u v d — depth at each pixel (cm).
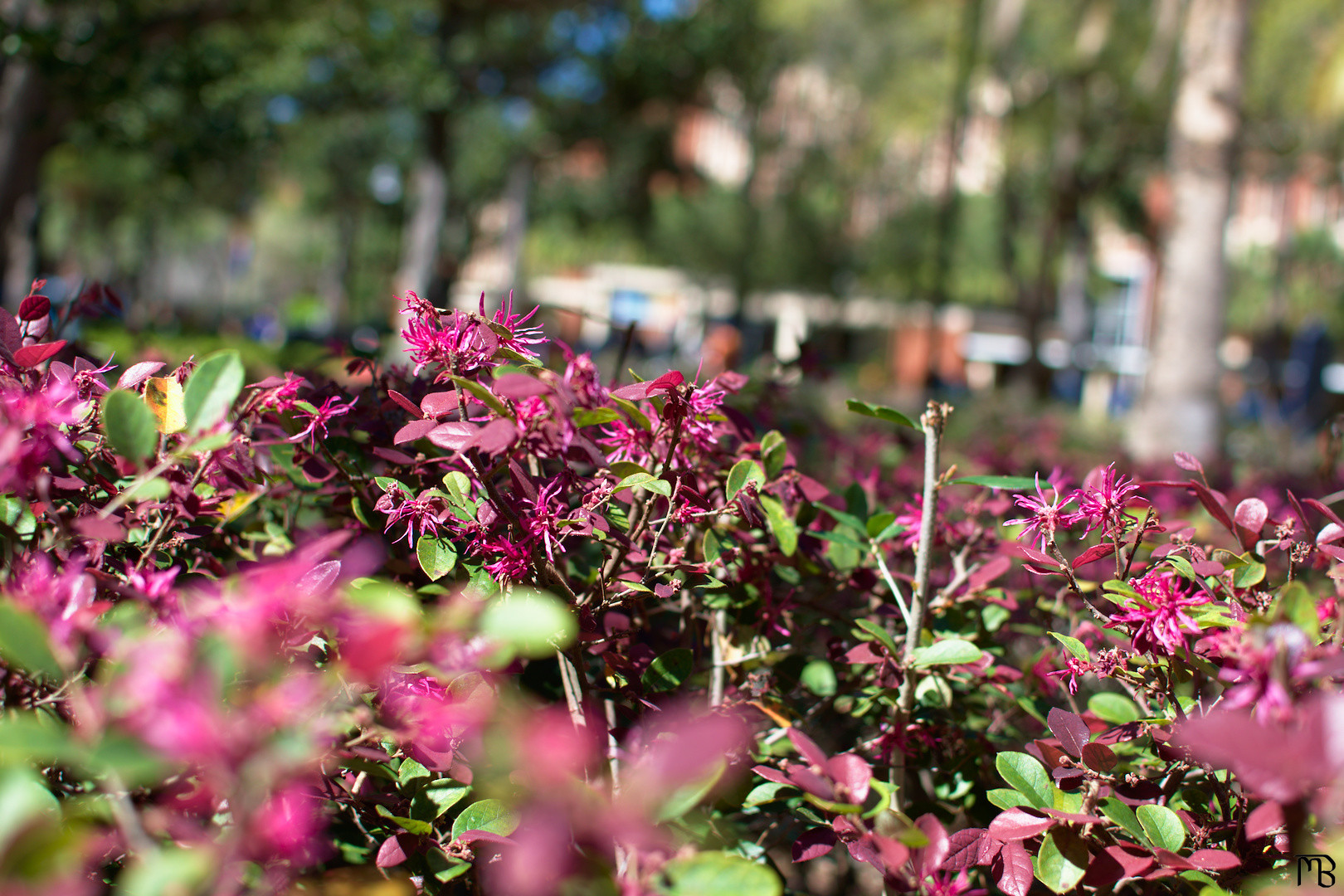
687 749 57
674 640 88
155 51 464
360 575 77
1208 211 464
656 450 79
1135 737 78
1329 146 977
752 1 933
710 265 1498
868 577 91
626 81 910
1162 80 937
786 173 1389
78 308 97
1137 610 74
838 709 92
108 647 63
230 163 589
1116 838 72
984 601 91
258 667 61
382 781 74
